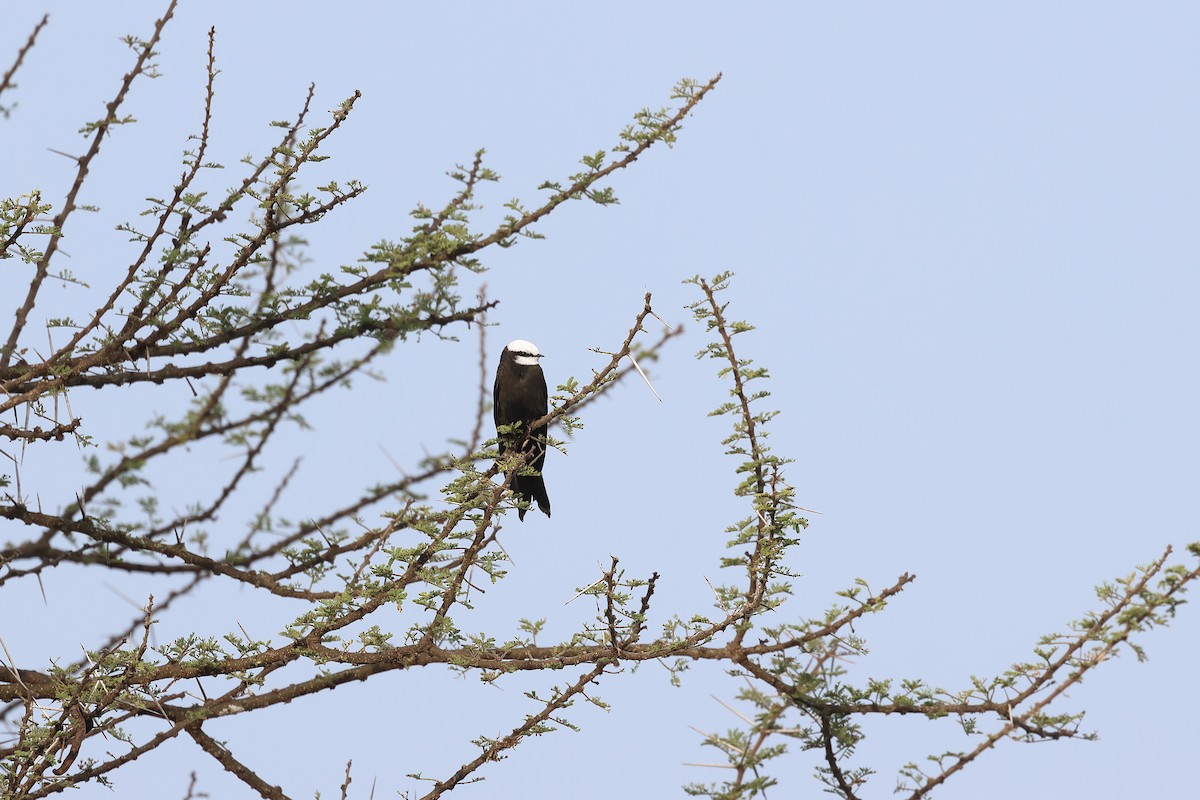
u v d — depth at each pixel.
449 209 13.29
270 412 13.28
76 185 13.03
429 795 11.13
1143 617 10.42
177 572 13.41
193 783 11.38
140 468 12.35
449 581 11.91
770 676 11.17
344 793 11.27
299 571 13.45
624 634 11.45
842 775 10.77
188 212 12.79
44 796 10.66
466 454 13.65
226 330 13.25
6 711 11.88
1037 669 10.69
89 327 12.68
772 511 11.28
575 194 12.96
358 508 14.04
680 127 13.13
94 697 11.02
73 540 13.05
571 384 12.03
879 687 11.01
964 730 10.73
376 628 11.65
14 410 12.04
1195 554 10.53
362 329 13.16
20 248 12.05
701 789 10.18
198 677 11.91
